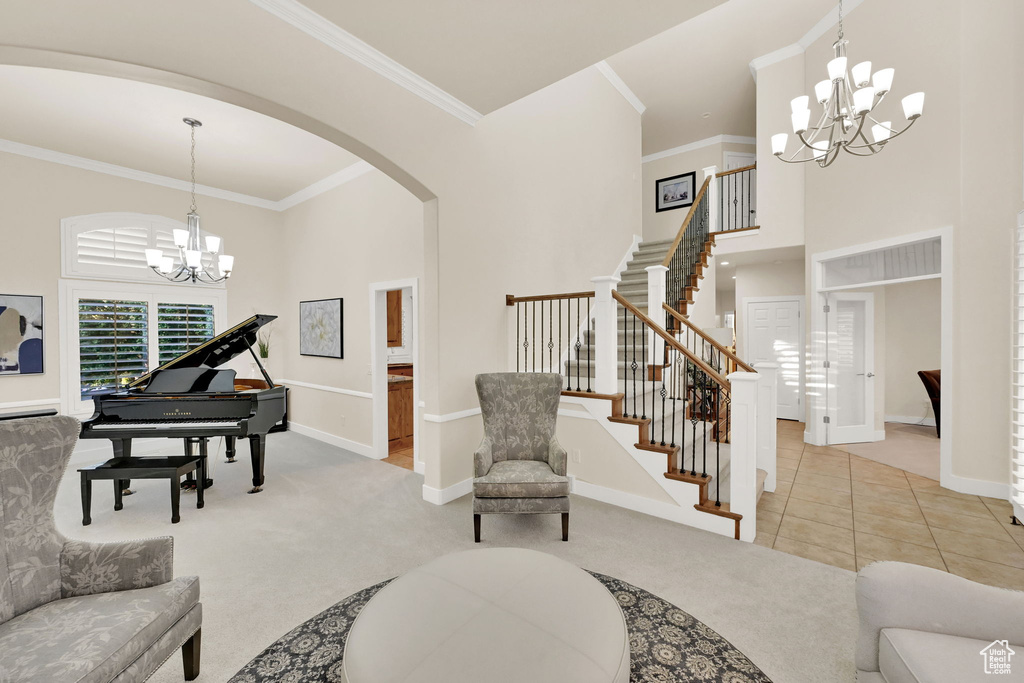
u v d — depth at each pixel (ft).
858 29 14.56
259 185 17.52
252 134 12.92
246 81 6.91
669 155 26.27
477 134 11.62
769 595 6.95
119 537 9.14
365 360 15.53
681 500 9.68
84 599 4.61
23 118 11.82
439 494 10.79
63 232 14.28
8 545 4.44
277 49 7.24
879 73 8.57
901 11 13.05
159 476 9.77
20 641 3.91
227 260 13.50
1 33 5.21
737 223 24.36
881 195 13.79
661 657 5.62
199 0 6.43
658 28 7.61
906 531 9.14
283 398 12.34
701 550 8.42
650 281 14.83
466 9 7.16
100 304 15.11
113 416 11.00
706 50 17.47
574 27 7.54
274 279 19.66
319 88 7.83
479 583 5.04
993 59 11.04
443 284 10.71
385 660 3.82
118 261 15.43
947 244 11.73
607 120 18.70
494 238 12.35
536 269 14.19
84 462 14.80
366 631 4.24
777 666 5.45
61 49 5.51
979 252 11.19
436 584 5.02
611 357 11.10
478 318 11.82
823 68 16.05
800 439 17.47
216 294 17.93
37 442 4.80
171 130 12.64
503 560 5.61
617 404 10.79
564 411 11.59
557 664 3.76
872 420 16.81
